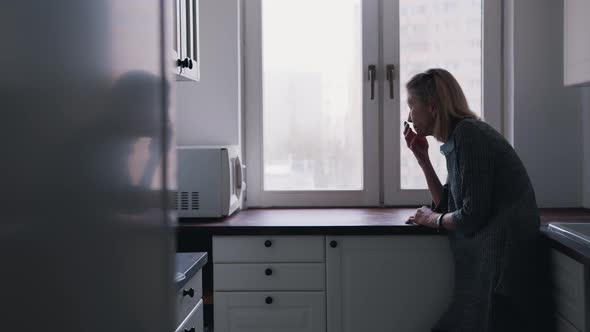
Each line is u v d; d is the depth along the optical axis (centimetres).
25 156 45
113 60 60
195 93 281
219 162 242
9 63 42
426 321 226
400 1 285
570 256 169
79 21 53
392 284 227
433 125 215
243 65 290
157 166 74
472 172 191
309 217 252
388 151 287
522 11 274
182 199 243
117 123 61
